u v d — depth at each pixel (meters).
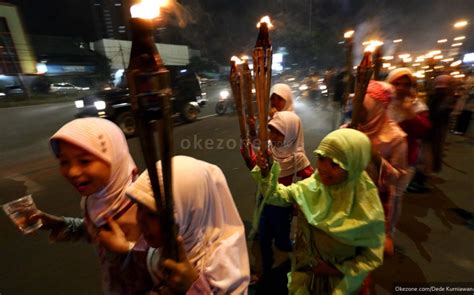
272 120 2.18
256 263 2.53
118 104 7.56
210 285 0.82
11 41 24.17
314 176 1.47
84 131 0.94
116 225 0.99
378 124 1.86
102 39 31.42
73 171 0.92
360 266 1.29
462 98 6.55
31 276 2.55
